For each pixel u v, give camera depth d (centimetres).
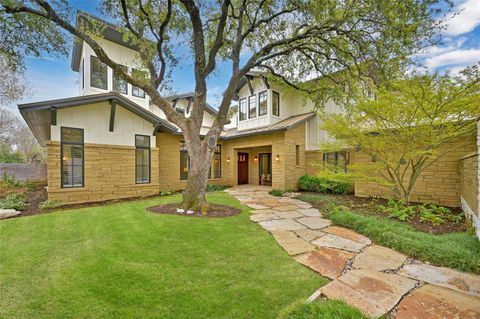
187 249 373
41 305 231
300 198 895
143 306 231
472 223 464
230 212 638
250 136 1285
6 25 570
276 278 289
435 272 307
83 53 1035
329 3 598
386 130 634
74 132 843
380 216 602
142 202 790
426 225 524
